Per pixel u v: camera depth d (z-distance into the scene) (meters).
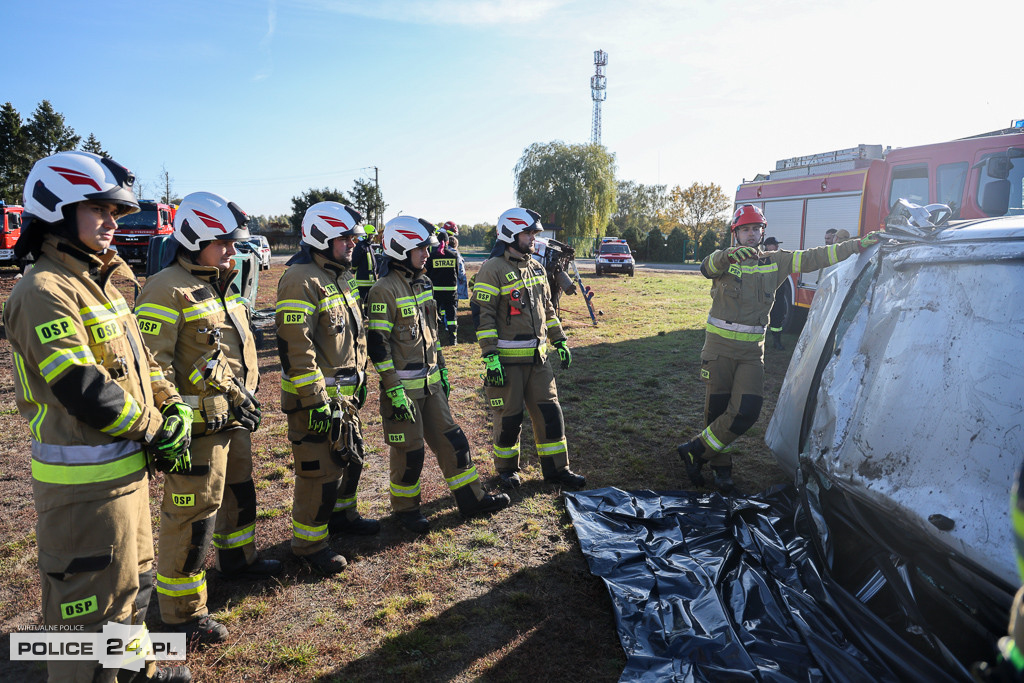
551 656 2.83
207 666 2.77
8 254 20.72
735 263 4.36
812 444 3.07
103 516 2.16
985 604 1.96
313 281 3.30
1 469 4.98
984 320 2.39
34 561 3.63
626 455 5.30
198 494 2.81
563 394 7.15
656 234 49.56
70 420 2.12
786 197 11.66
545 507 4.30
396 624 3.07
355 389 3.60
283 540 3.88
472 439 5.76
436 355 4.07
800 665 2.60
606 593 3.28
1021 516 1.00
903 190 9.02
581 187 42.50
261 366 8.61
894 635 2.47
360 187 53.03
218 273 2.89
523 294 4.49
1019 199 7.62
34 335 2.01
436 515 4.23
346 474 3.86
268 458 5.20
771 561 3.36
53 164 2.06
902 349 2.74
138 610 2.33
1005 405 2.15
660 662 2.66
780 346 10.13
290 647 2.89
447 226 13.09
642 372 8.25
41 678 2.71
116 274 2.38
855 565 2.85
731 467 4.71
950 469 2.23
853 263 3.74
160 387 2.48
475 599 3.27
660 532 3.84
